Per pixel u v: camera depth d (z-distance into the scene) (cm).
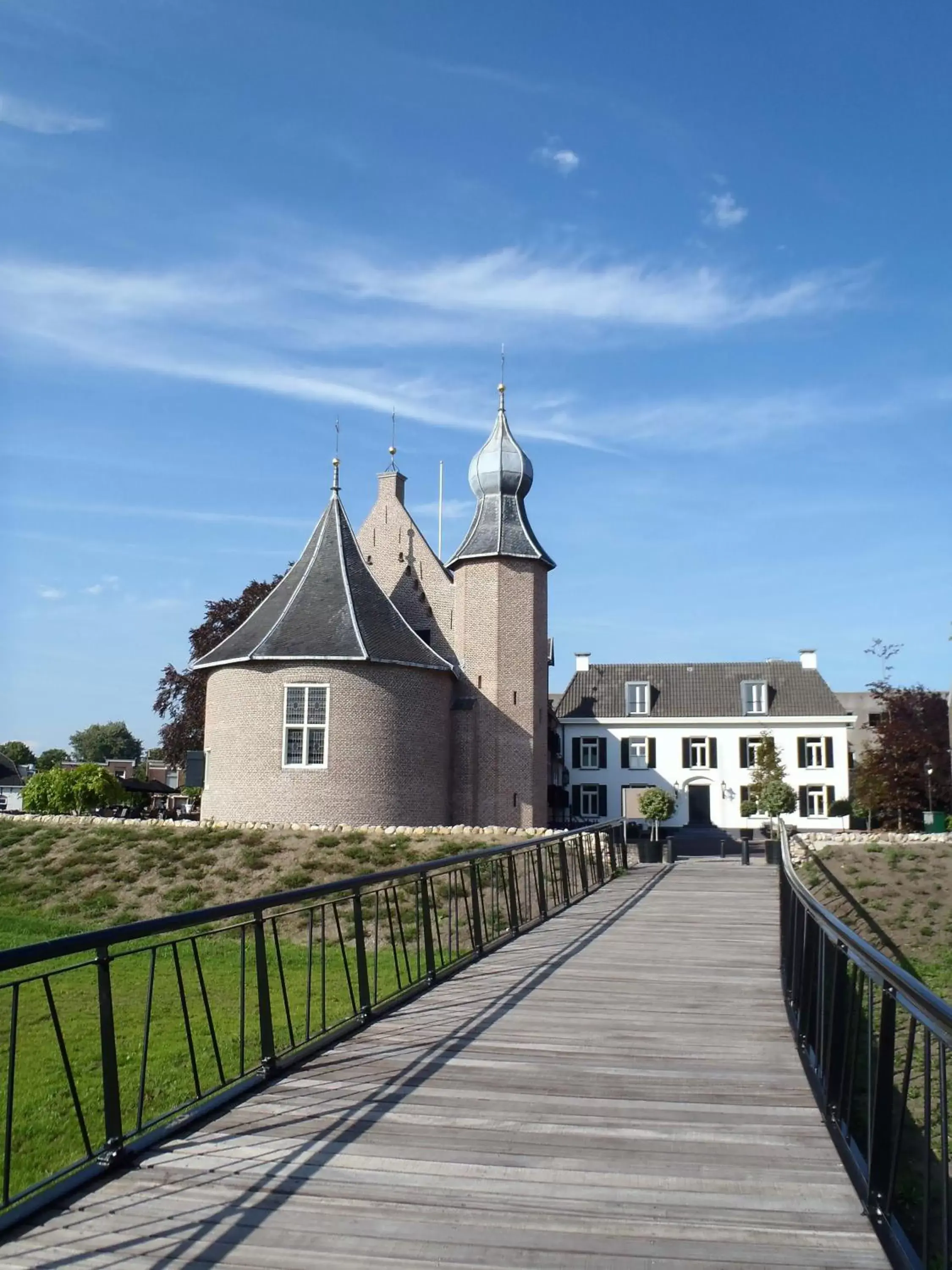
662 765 5359
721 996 1011
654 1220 498
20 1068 1050
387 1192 525
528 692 3322
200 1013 1309
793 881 909
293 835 2497
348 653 2933
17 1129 859
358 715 2953
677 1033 860
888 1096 494
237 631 3159
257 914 702
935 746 4025
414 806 3034
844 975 648
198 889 2253
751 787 5012
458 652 3384
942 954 1889
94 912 2167
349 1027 837
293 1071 728
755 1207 514
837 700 5303
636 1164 566
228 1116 632
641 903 1794
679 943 1339
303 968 1634
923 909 2094
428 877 1129
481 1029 866
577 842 1959
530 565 3391
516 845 1420
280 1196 519
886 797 4125
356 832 2500
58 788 3791
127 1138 564
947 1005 380
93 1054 1108
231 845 2442
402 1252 462
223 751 3030
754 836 5162
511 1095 685
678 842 4756
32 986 1462
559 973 1122
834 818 5153
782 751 5269
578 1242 474
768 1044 828
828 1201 522
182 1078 1012
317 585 3112
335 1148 583
